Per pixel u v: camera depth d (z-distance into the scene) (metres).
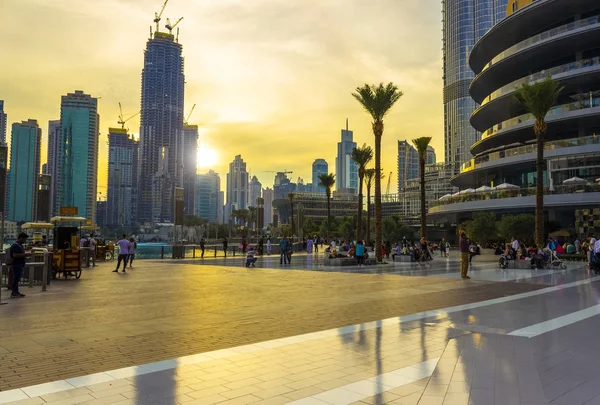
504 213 53.22
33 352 6.38
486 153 58.97
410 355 6.38
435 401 4.48
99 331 7.88
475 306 11.12
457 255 44.59
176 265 26.80
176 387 4.91
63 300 11.66
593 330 8.18
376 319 9.27
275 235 110.94
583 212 45.31
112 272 20.98
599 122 47.75
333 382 5.14
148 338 7.37
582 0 49.28
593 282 17.31
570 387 4.97
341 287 15.25
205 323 8.71
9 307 10.44
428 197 170.00
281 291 14.03
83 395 4.61
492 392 4.75
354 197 179.38
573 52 52.25
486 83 64.69
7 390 4.75
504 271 23.27
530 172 54.28
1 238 13.84
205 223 166.00
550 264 24.97
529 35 58.41
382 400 4.54
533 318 9.43
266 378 5.27
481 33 190.88
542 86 31.27
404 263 30.27
